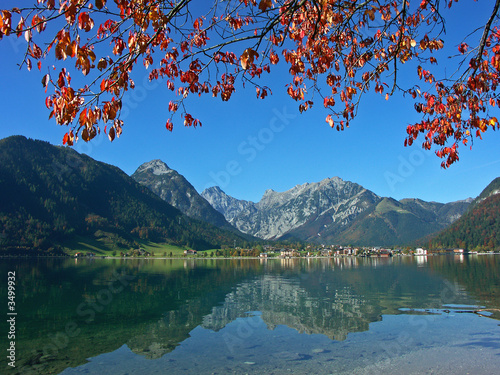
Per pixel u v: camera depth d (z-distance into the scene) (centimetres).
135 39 626
